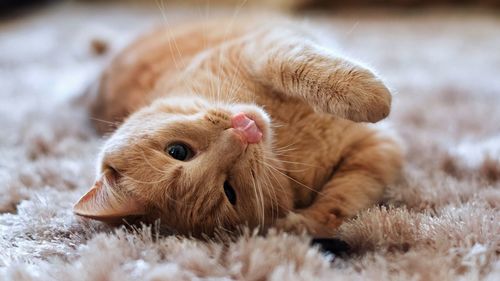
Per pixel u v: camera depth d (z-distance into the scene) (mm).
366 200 431
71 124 635
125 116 522
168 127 411
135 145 406
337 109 413
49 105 703
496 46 870
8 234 387
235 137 393
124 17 1163
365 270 318
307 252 328
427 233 352
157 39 626
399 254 336
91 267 320
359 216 382
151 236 367
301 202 453
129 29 1023
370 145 466
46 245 367
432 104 657
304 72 430
